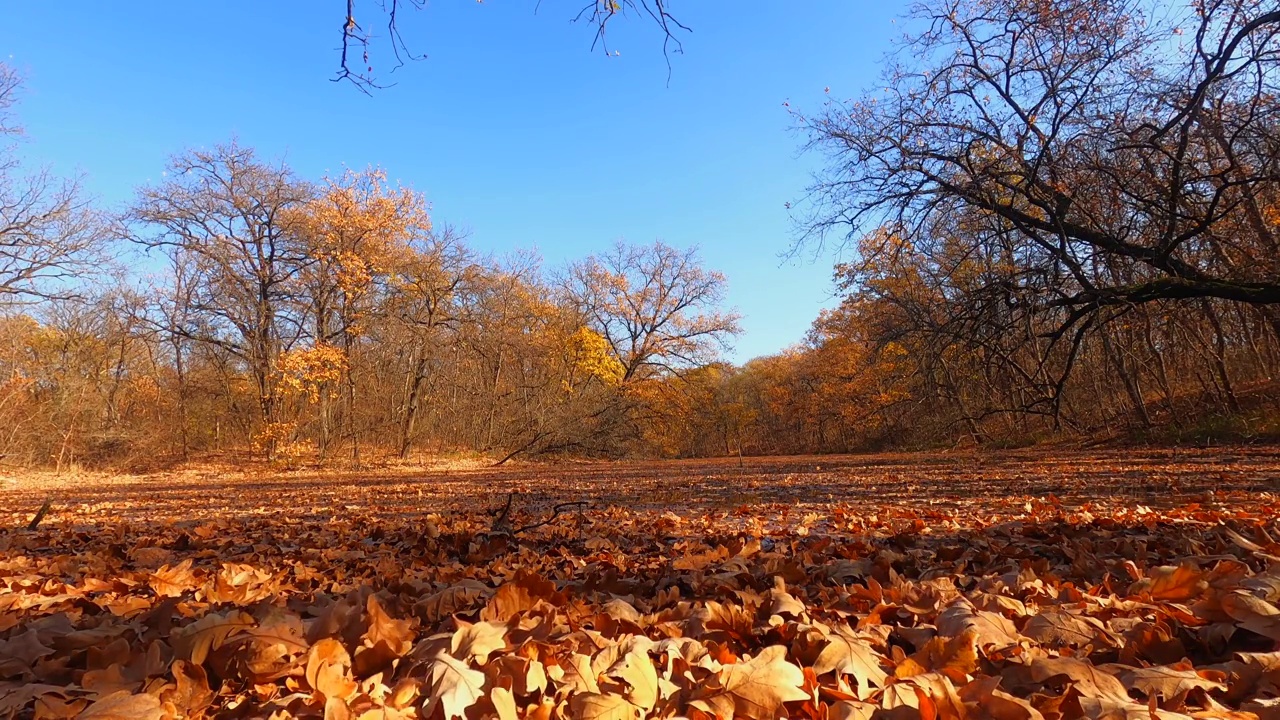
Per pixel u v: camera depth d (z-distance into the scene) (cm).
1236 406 2084
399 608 287
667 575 389
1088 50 1162
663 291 4406
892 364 3102
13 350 2828
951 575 344
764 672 190
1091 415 2622
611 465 2831
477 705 180
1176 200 1130
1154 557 382
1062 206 1204
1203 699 184
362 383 3059
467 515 858
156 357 3222
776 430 5606
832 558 446
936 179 1301
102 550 553
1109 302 1189
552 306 4166
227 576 388
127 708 175
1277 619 216
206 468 2742
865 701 188
